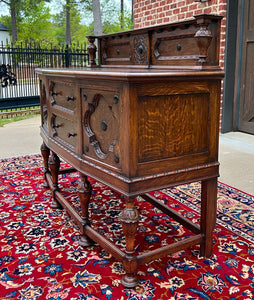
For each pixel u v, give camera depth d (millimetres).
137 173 1549
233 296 1616
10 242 2168
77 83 1815
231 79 4836
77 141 1946
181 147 1678
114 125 1586
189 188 3076
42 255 2010
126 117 1471
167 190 3039
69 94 1994
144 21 5828
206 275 1789
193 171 1741
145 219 2484
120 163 1576
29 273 1826
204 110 1722
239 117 4965
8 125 6562
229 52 4688
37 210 2662
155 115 1547
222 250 2033
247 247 2062
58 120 2312
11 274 1820
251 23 4488
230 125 5031
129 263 1674
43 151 3016
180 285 1708
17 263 1925
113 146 1617
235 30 4660
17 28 28469
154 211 2619
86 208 2074
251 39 4520
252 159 3787
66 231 2316
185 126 1667
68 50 8188
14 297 1629
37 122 6887
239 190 2949
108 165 1667
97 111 1723
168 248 1807
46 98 2479
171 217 2289
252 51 4555
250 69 4641
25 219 2504
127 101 1446
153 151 1583
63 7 28312
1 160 4023
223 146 4301
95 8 14883
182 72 1573
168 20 5242
